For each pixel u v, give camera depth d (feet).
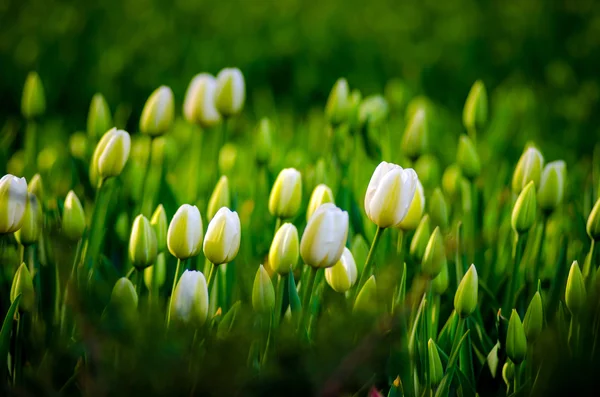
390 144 7.29
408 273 6.11
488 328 6.10
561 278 5.94
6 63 10.16
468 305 5.61
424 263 5.73
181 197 6.84
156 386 5.36
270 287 5.57
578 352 5.57
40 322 5.87
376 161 6.85
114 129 5.93
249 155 7.69
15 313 5.78
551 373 5.51
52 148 7.37
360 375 5.49
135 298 5.57
